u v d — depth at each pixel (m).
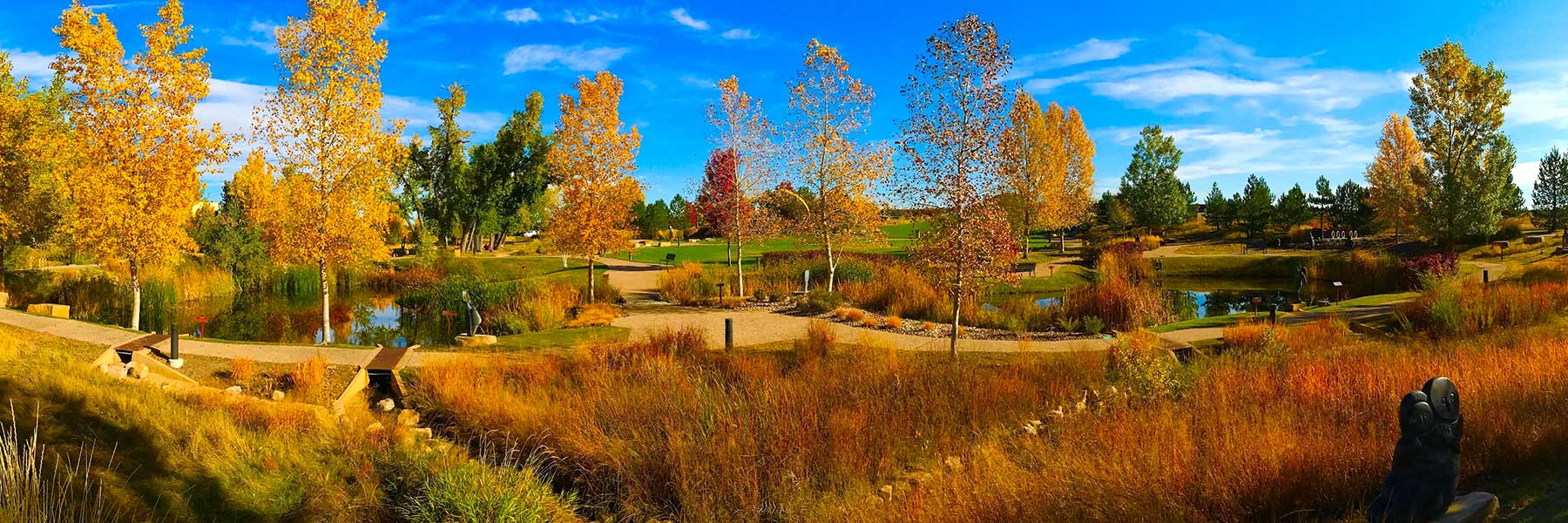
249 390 12.02
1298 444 6.99
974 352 15.09
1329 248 42.28
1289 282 33.94
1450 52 35.50
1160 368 11.47
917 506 7.16
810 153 25.03
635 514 8.17
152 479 6.93
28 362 10.27
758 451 9.03
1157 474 6.71
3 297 20.72
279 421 9.36
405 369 13.57
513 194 53.34
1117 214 56.97
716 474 8.55
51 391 8.76
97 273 29.62
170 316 25.33
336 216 18.42
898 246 43.66
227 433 8.29
